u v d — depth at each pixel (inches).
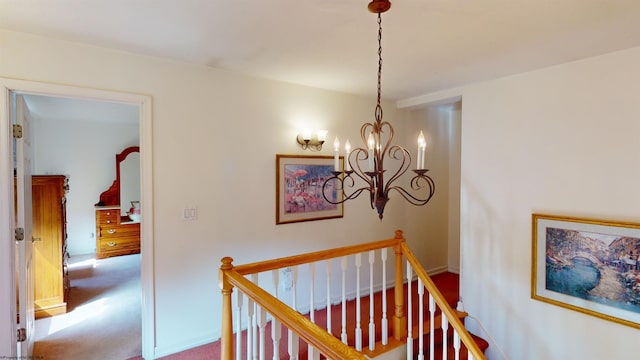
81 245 230.4
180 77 103.0
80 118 215.8
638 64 88.9
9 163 81.4
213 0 65.1
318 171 134.6
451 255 183.0
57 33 81.5
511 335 115.5
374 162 68.4
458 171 179.9
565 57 97.1
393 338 107.5
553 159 105.2
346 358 41.6
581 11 69.1
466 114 128.6
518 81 113.0
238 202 115.3
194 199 106.4
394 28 77.5
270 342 102.3
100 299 150.9
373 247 99.4
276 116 123.3
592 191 97.3
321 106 135.1
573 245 100.4
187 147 104.8
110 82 92.0
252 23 75.2
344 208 143.2
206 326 109.2
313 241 134.0
